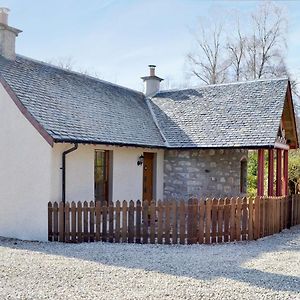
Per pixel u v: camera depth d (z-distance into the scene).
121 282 7.16
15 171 12.09
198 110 18.17
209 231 11.33
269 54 40.28
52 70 15.53
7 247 10.49
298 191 20.77
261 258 9.31
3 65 13.09
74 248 10.27
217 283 7.14
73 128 12.66
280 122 15.82
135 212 11.26
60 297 6.32
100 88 17.44
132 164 15.65
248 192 21.50
